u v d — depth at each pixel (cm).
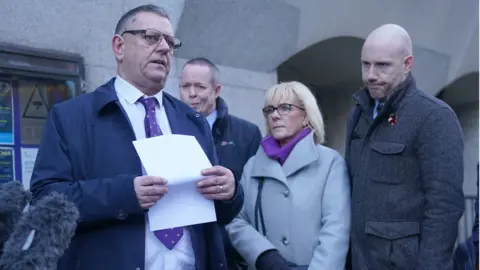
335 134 656
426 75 579
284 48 459
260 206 230
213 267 178
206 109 292
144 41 172
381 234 202
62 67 321
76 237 161
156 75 173
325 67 594
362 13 494
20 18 307
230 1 393
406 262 200
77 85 326
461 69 597
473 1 566
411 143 201
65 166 160
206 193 161
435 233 192
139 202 149
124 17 178
